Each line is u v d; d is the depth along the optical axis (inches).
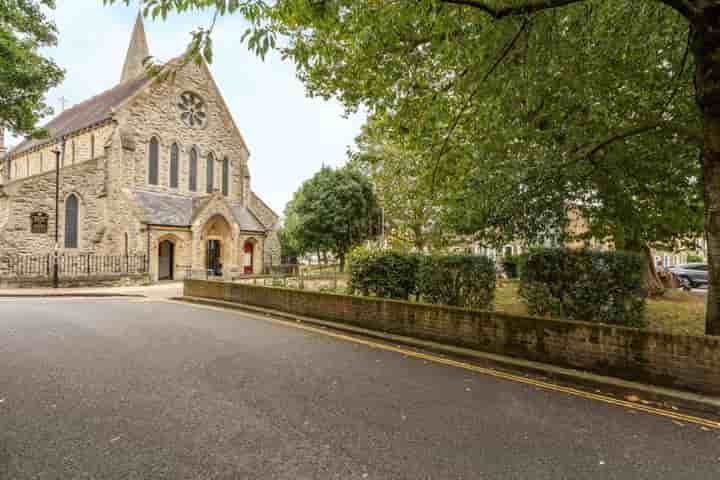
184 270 976.3
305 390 191.9
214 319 398.3
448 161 404.8
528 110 322.3
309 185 1312.7
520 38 276.1
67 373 214.4
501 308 383.2
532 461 129.0
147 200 1008.2
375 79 360.8
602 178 342.3
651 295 520.7
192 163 1197.1
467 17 274.4
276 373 218.4
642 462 129.3
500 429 151.7
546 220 317.1
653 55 304.0
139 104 1053.8
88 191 1001.5
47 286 740.0
